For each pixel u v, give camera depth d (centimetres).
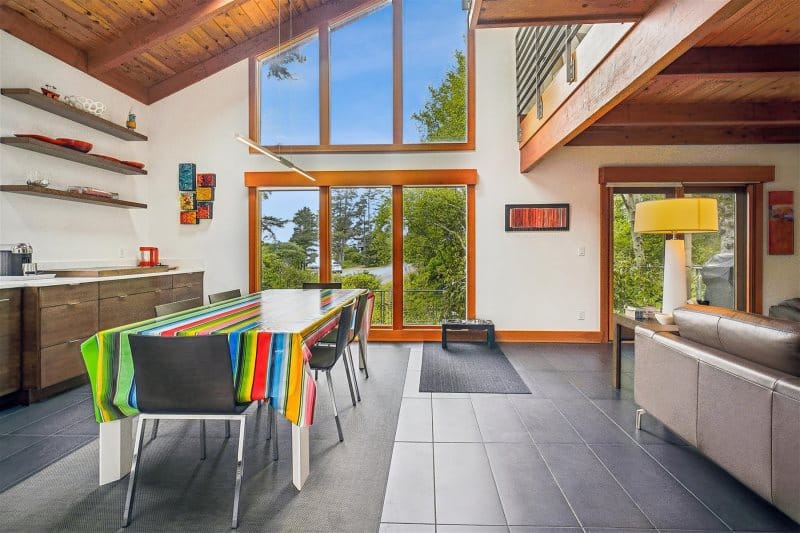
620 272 498
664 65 207
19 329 297
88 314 342
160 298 432
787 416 149
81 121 407
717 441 186
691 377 204
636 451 228
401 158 506
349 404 300
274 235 523
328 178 506
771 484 157
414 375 368
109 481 199
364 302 319
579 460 218
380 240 515
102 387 187
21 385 298
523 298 500
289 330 196
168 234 521
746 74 268
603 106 266
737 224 494
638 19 219
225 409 178
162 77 509
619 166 488
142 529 165
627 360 415
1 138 335
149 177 519
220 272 518
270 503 182
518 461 217
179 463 218
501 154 500
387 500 183
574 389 330
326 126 512
